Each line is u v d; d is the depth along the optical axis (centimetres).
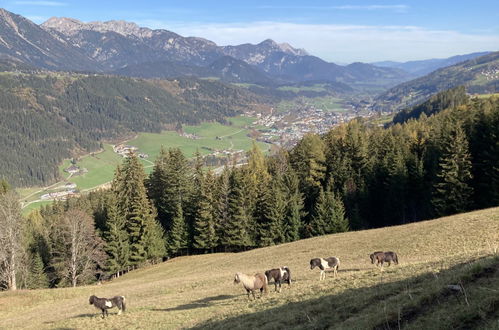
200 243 7531
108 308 2906
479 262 1591
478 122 7181
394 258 2845
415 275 1925
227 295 3028
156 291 3950
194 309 2702
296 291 2428
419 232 4722
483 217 4584
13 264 5688
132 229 7275
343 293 2009
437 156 7381
